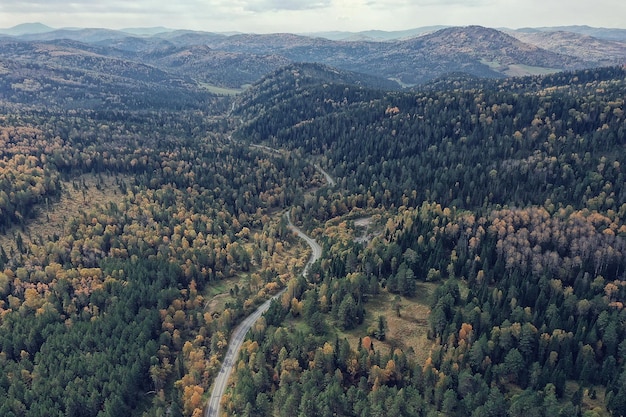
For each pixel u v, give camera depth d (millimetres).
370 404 145250
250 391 161625
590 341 161375
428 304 191000
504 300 187125
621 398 135625
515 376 152000
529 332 160500
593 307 178500
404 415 141000
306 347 172000
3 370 178000
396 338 174750
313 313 190250
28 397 165250
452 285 189000
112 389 169875
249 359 178125
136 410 173250
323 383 158125
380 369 154250
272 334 183250
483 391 142125
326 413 145250
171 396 174625
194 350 194625
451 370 152500
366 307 193875
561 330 164250
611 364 147875
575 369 153500
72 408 162625
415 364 158375
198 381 179250
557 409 134250
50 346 187250
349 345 169000
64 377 173750
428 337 172500
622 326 165125
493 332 163250
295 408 151375
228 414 159125
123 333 194000
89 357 181375
